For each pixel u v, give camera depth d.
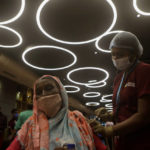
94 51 8.83
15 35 7.12
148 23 6.50
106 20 5.86
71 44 8.04
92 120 1.69
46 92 1.69
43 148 1.47
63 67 10.39
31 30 6.95
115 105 1.84
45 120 1.62
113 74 12.23
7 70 9.84
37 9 5.59
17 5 5.16
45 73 12.14
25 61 9.66
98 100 22.66
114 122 2.00
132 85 1.65
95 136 1.75
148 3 5.18
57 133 1.56
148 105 1.47
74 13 5.48
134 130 1.48
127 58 1.71
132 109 1.63
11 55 9.44
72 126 1.63
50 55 9.02
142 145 1.51
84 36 6.92
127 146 1.59
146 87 1.52
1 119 7.18
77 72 11.73
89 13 5.50
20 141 1.52
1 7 5.25
